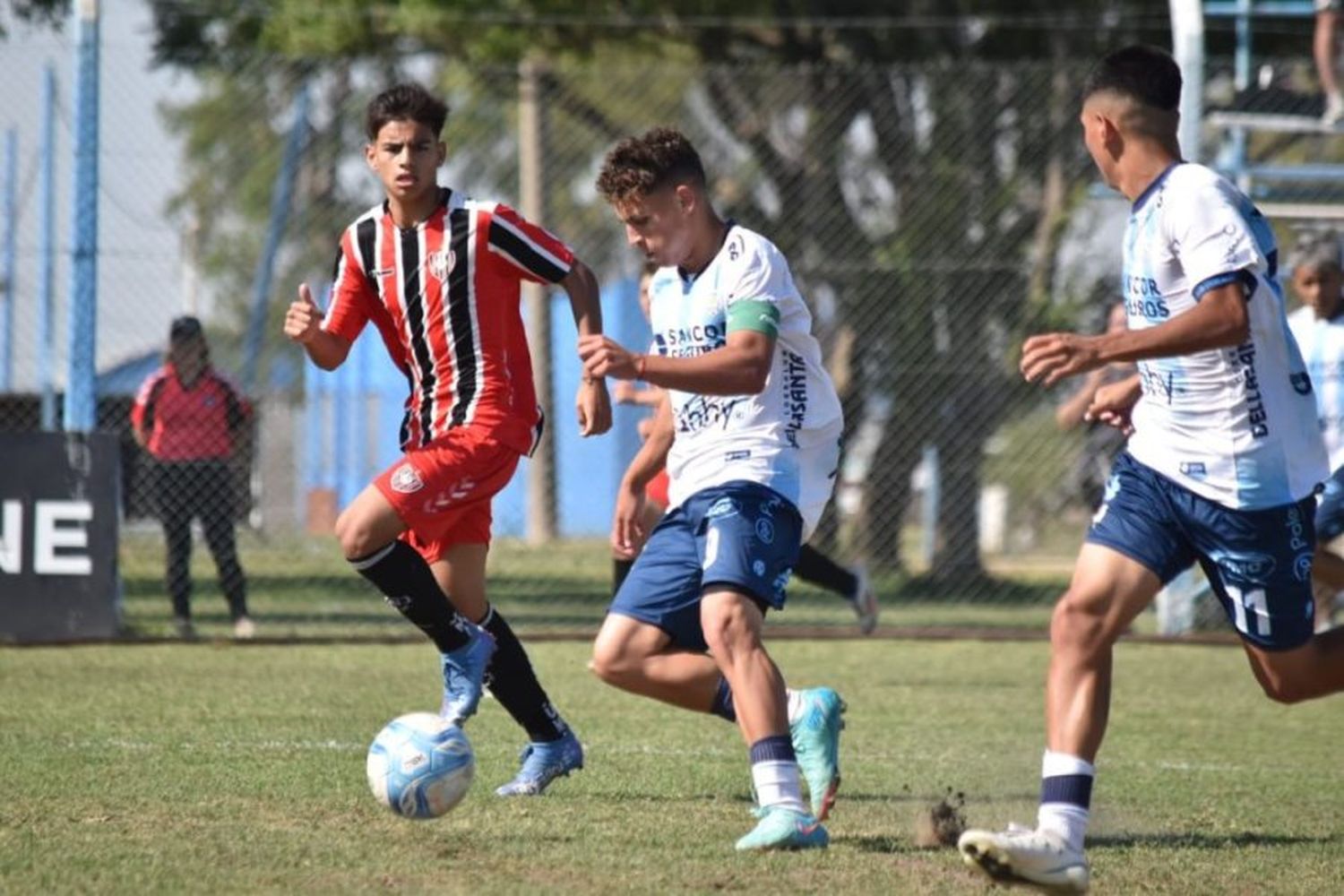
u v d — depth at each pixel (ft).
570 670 112.16
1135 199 51.93
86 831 57.00
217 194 222.28
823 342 195.83
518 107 298.56
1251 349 51.01
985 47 209.97
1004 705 98.78
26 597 124.47
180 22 197.98
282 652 121.90
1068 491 231.09
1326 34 146.10
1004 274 191.01
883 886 51.01
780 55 206.59
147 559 177.68
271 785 66.39
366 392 227.81
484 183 302.45
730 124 206.59
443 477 65.21
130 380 162.40
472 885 49.90
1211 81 167.63
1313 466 52.34
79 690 97.91
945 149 194.18
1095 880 53.83
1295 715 97.96
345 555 64.39
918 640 138.21
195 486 131.75
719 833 58.54
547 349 224.74
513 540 231.71
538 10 201.05
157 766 70.69
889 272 192.24
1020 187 193.36
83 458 125.08
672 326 58.54
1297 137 168.76
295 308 67.31
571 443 252.01
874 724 90.53
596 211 246.68
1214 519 51.55
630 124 240.73
